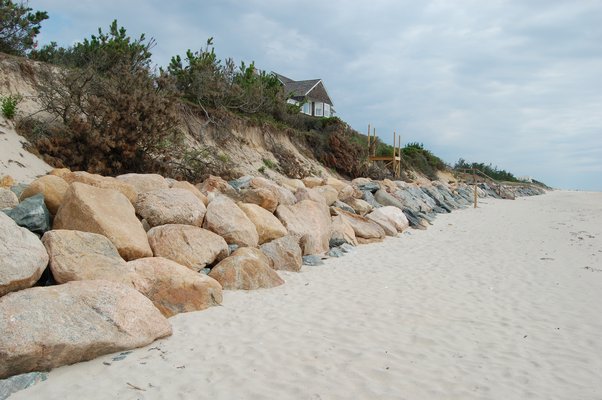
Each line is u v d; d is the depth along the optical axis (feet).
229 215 31.91
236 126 69.56
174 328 20.24
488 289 28.40
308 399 14.62
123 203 27.22
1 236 18.65
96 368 16.37
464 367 17.02
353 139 105.91
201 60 69.36
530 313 23.62
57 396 14.53
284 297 25.76
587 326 21.68
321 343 19.06
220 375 16.16
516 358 17.87
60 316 16.70
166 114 46.52
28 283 18.49
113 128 42.70
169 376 15.99
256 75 88.74
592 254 40.86
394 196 67.72
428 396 14.89
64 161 41.04
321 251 38.22
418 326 21.38
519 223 64.49
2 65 44.55
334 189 50.96
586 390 15.37
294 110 92.68
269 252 32.35
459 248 43.11
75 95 45.34
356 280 30.25
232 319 21.70
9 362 14.97
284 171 71.51
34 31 54.60
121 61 54.34
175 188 32.42
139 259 23.45
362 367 16.87
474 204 93.86
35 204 24.62
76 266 20.66
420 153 145.89
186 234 27.78
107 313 17.83
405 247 43.19
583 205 104.17
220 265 27.32
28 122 41.98
